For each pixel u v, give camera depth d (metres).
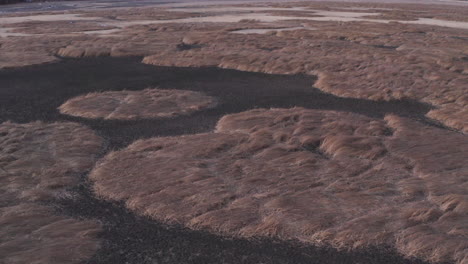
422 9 85.62
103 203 11.55
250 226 10.34
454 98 21.55
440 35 45.00
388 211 10.81
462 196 11.24
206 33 44.75
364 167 13.36
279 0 121.31
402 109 20.36
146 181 12.45
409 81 24.67
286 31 46.06
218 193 11.71
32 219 10.45
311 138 15.52
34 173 12.93
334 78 25.33
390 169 13.23
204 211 10.98
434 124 18.33
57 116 18.91
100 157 14.47
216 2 107.31
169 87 24.03
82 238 9.86
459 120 18.02
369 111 19.98
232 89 23.67
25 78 26.03
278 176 12.72
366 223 10.26
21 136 15.76
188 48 37.12
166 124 17.86
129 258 9.42
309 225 10.28
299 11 78.25
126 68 29.11
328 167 13.32
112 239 10.05
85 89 23.59
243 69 28.64
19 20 58.12
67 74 27.17
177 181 12.37
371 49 35.28
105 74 27.28
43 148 14.85
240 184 12.27
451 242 9.52
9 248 9.28
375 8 88.19
